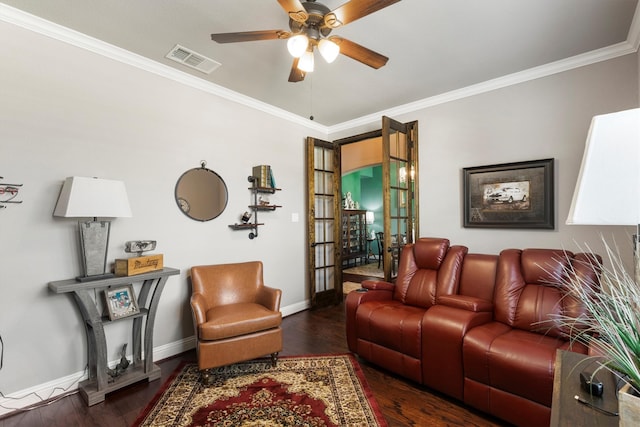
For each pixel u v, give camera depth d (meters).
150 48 2.54
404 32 2.33
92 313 2.13
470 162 3.34
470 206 3.32
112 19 2.16
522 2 2.00
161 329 2.83
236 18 2.16
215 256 3.27
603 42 2.48
